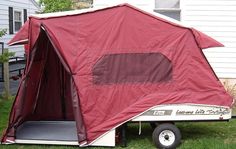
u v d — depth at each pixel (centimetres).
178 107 728
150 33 746
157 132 730
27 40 743
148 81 739
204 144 747
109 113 727
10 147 735
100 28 740
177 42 746
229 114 743
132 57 738
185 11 1158
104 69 730
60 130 815
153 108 725
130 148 738
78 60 725
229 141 780
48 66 866
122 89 732
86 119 719
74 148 730
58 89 882
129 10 746
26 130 810
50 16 730
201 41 746
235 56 1155
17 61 2103
